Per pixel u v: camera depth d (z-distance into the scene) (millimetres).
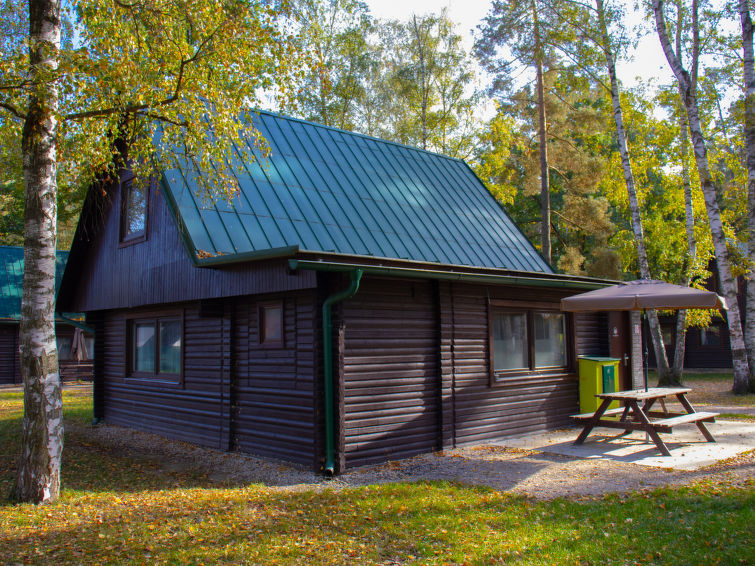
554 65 22312
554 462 8758
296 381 9055
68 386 26188
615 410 10953
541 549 5141
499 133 25109
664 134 19797
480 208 14836
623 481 7492
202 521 6184
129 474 8945
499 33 19672
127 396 13734
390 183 13289
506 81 21234
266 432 9617
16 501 7035
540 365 12141
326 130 13828
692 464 8312
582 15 17750
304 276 8422
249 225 9930
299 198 11039
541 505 6477
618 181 22109
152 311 12922
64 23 9148
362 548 5320
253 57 8852
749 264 14117
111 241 13688
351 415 8578
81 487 8055
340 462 8320
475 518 6062
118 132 9742
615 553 5000
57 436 7246
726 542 5094
